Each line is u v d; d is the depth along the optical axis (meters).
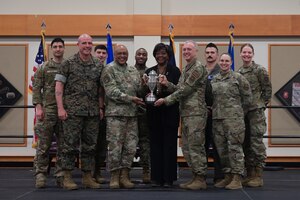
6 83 10.66
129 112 6.23
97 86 6.29
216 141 6.46
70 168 6.24
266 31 10.58
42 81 6.47
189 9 10.70
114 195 5.68
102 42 10.67
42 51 9.49
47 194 5.83
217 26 10.61
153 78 6.21
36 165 6.54
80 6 10.72
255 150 6.69
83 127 6.27
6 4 10.70
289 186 6.82
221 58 6.39
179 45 10.66
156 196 5.60
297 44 10.61
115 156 6.20
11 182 7.35
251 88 6.75
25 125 10.59
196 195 5.71
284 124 10.47
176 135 6.34
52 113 6.39
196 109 6.12
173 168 6.34
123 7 10.73
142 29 10.59
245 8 10.68
